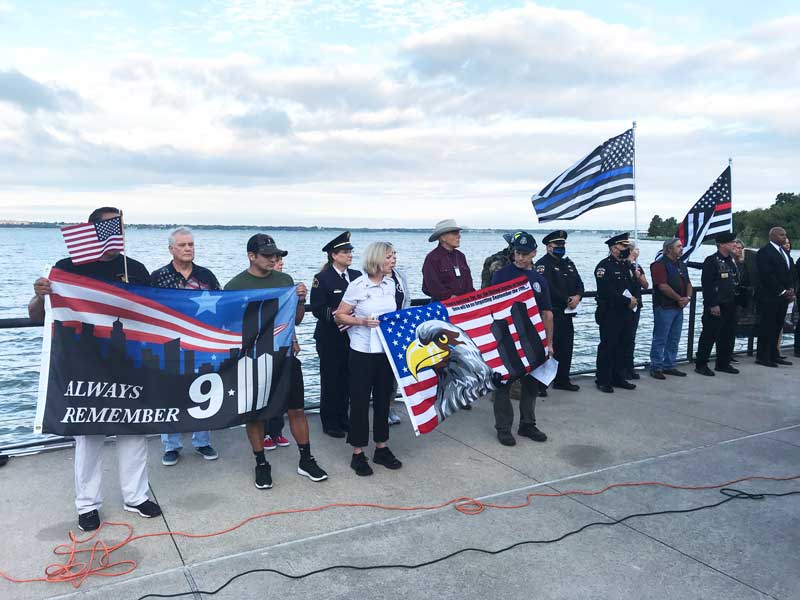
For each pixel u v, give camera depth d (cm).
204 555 345
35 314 388
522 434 561
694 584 320
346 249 561
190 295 419
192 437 505
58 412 367
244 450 521
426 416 486
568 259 728
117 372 391
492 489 443
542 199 802
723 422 607
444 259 593
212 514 398
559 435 566
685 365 883
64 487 434
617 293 707
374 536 369
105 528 376
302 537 368
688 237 922
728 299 812
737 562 343
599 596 308
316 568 331
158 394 404
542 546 358
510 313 542
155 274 469
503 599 304
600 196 771
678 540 368
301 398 462
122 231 410
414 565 335
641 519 395
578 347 1468
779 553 354
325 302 553
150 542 359
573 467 487
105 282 390
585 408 654
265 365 441
